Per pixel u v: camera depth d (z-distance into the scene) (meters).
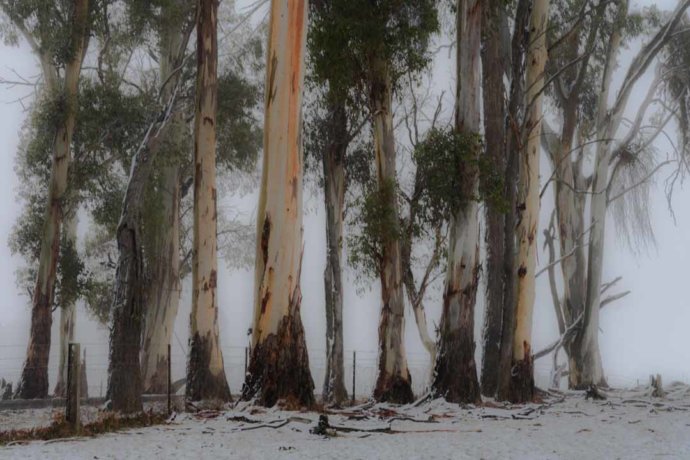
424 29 21.67
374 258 21.84
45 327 25.34
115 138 27.83
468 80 21.14
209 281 21.34
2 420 16.88
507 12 30.23
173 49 29.97
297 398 16.97
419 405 20.19
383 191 21.73
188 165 31.78
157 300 30.17
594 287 30.64
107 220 28.70
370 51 21.64
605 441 13.74
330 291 24.44
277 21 17.88
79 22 26.73
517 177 23.70
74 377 13.34
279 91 17.72
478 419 17.64
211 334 21.09
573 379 30.98
